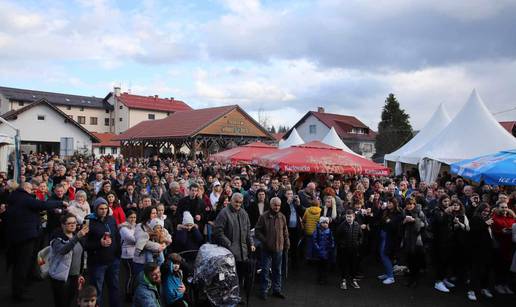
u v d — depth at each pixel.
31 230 6.03
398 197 9.23
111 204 7.01
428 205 9.20
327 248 7.20
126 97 64.19
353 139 48.62
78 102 62.78
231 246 5.88
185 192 9.60
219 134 32.25
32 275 6.47
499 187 10.46
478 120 15.52
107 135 57.16
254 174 14.44
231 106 33.41
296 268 8.12
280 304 6.18
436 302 6.42
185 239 6.16
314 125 49.91
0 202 7.75
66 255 4.70
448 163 14.50
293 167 10.89
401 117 54.44
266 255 6.45
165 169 16.03
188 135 30.33
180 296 4.66
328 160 11.62
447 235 7.01
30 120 37.22
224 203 7.51
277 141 37.62
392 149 48.12
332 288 7.02
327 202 7.92
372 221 8.29
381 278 7.61
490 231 6.73
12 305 5.86
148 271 4.21
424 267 7.32
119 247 5.29
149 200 6.72
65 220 4.74
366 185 10.78
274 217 6.55
